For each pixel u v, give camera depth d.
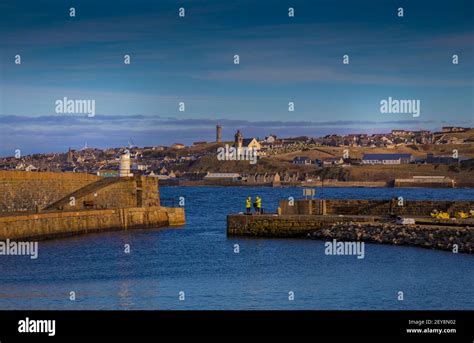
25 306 44.97
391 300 46.34
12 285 51.00
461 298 46.69
